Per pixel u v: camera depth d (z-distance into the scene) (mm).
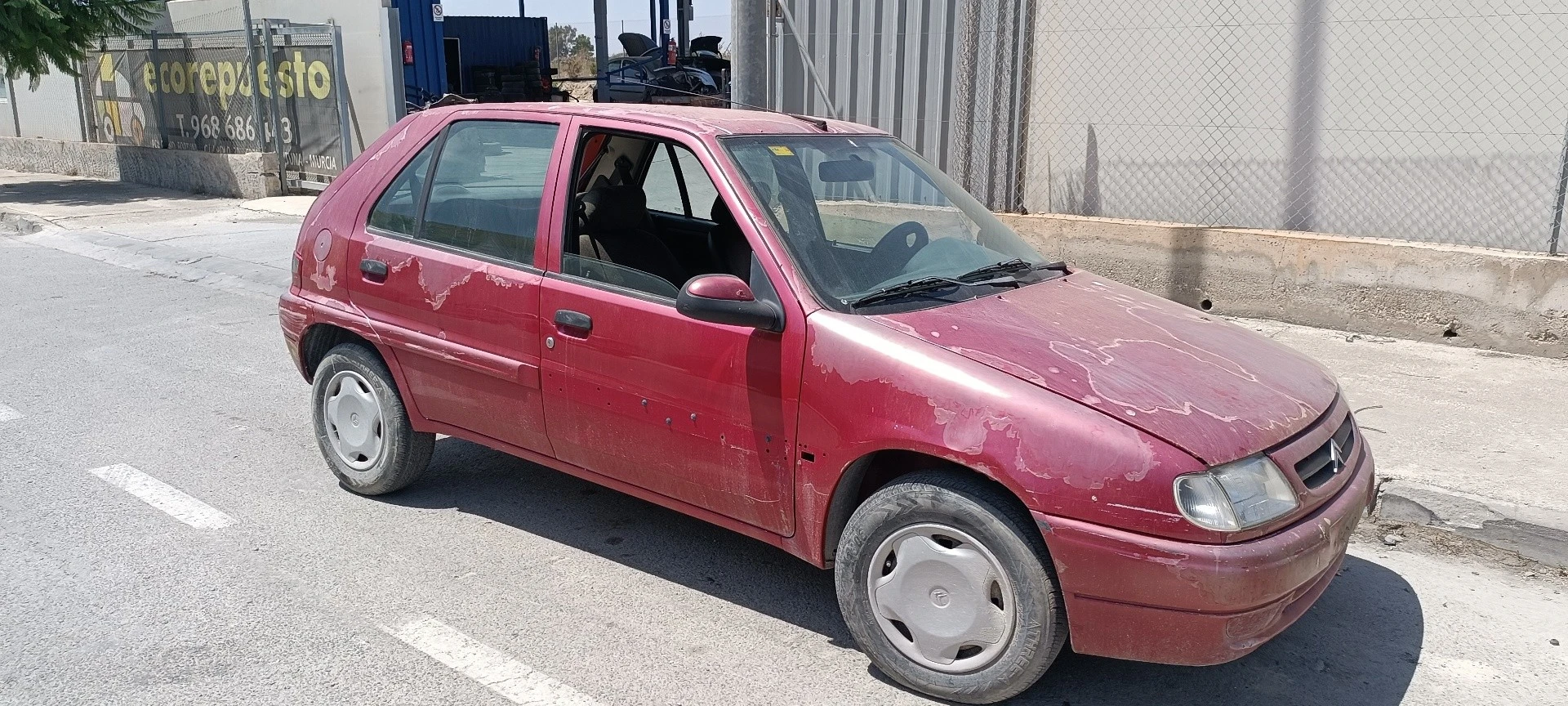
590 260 4055
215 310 9211
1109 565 3025
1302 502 3168
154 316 8938
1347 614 4035
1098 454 3035
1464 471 4824
